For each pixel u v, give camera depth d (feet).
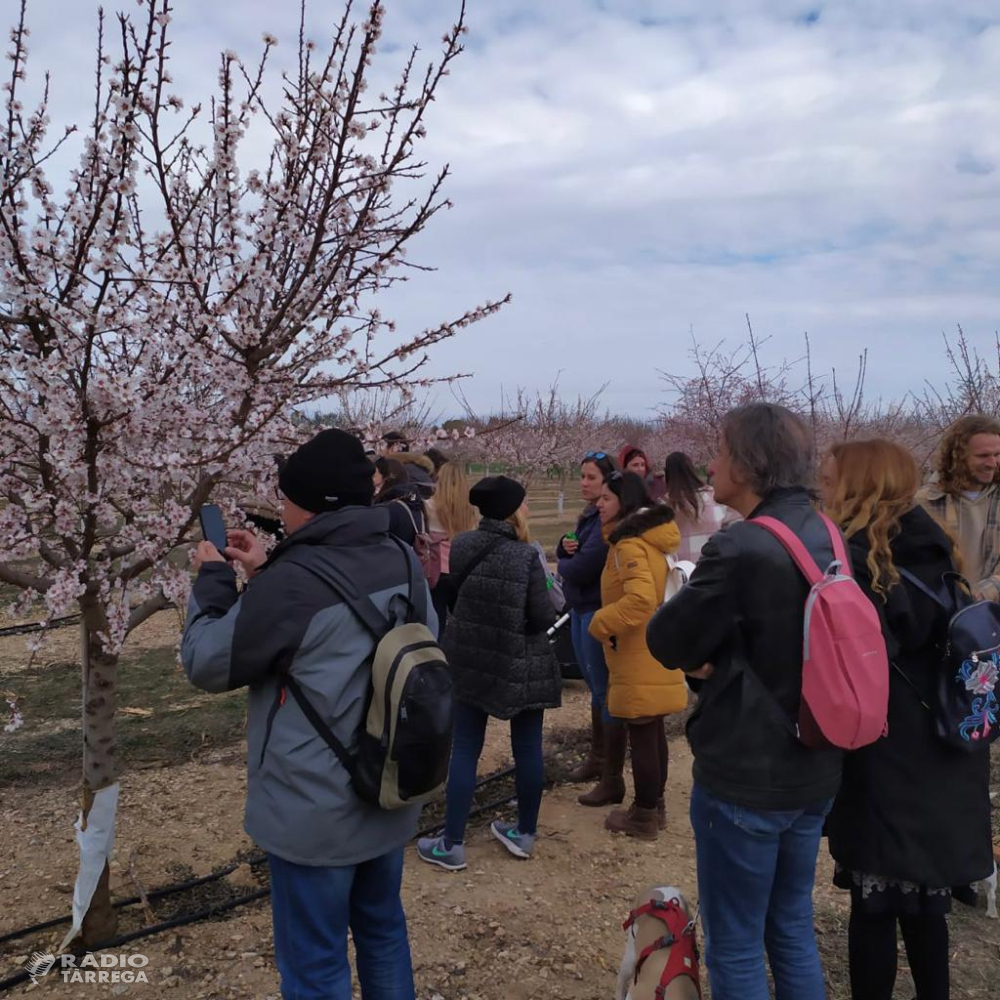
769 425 6.98
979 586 10.34
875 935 7.70
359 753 6.48
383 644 6.51
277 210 8.81
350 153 8.92
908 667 7.32
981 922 10.75
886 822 7.24
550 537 50.93
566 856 12.24
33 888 11.03
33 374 7.95
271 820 6.56
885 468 7.52
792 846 6.98
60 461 8.05
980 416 11.00
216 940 9.92
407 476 13.87
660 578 11.87
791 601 6.54
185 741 16.61
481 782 15.01
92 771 9.55
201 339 8.80
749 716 6.61
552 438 53.67
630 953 8.14
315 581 6.53
